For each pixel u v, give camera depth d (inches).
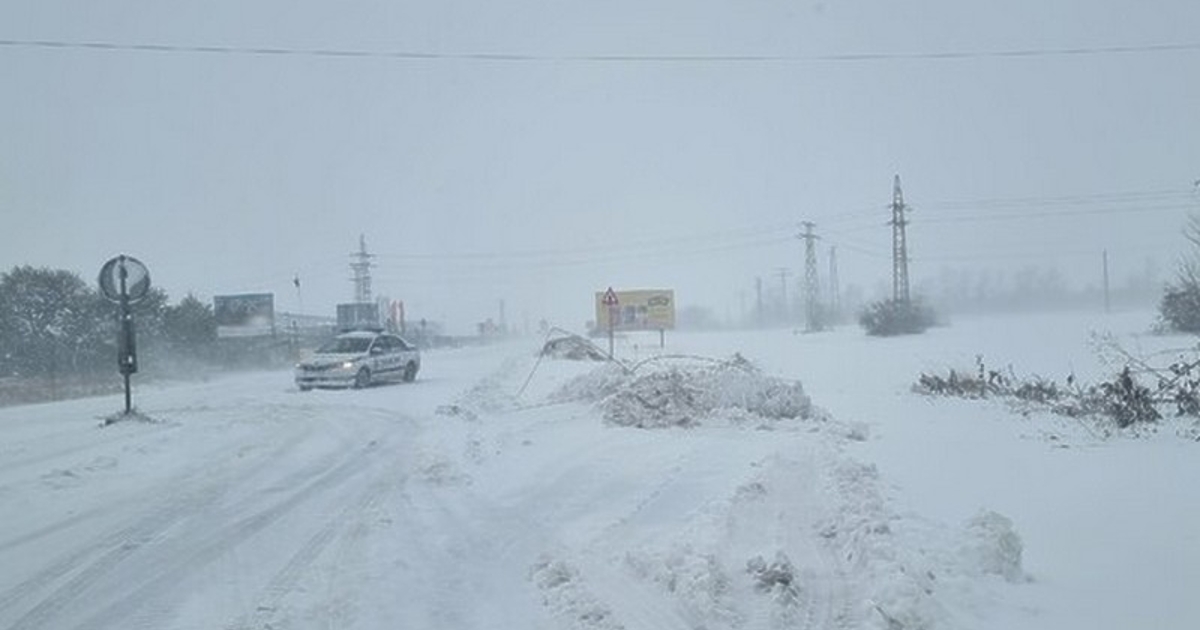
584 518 402.0
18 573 346.0
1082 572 312.8
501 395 977.5
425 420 818.8
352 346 1294.3
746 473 479.8
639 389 714.8
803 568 311.9
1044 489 440.5
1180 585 298.5
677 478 473.7
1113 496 422.9
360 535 388.8
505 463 551.2
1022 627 262.1
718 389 737.6
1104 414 708.7
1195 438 601.0
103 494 496.1
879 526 339.9
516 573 329.1
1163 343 1568.7
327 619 285.4
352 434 738.2
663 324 2404.0
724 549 327.9
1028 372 1221.7
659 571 305.9
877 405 868.6
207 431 776.3
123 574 342.0
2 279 1674.5
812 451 530.9
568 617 278.1
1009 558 311.7
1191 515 385.1
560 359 1566.2
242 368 1999.3
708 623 267.4
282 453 638.5
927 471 491.2
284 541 384.8
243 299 2170.3
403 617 285.6
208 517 434.6
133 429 806.5
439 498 457.4
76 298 1721.2
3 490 508.7
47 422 922.1
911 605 262.5
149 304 1841.8
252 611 294.4
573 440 631.8
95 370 1679.4
